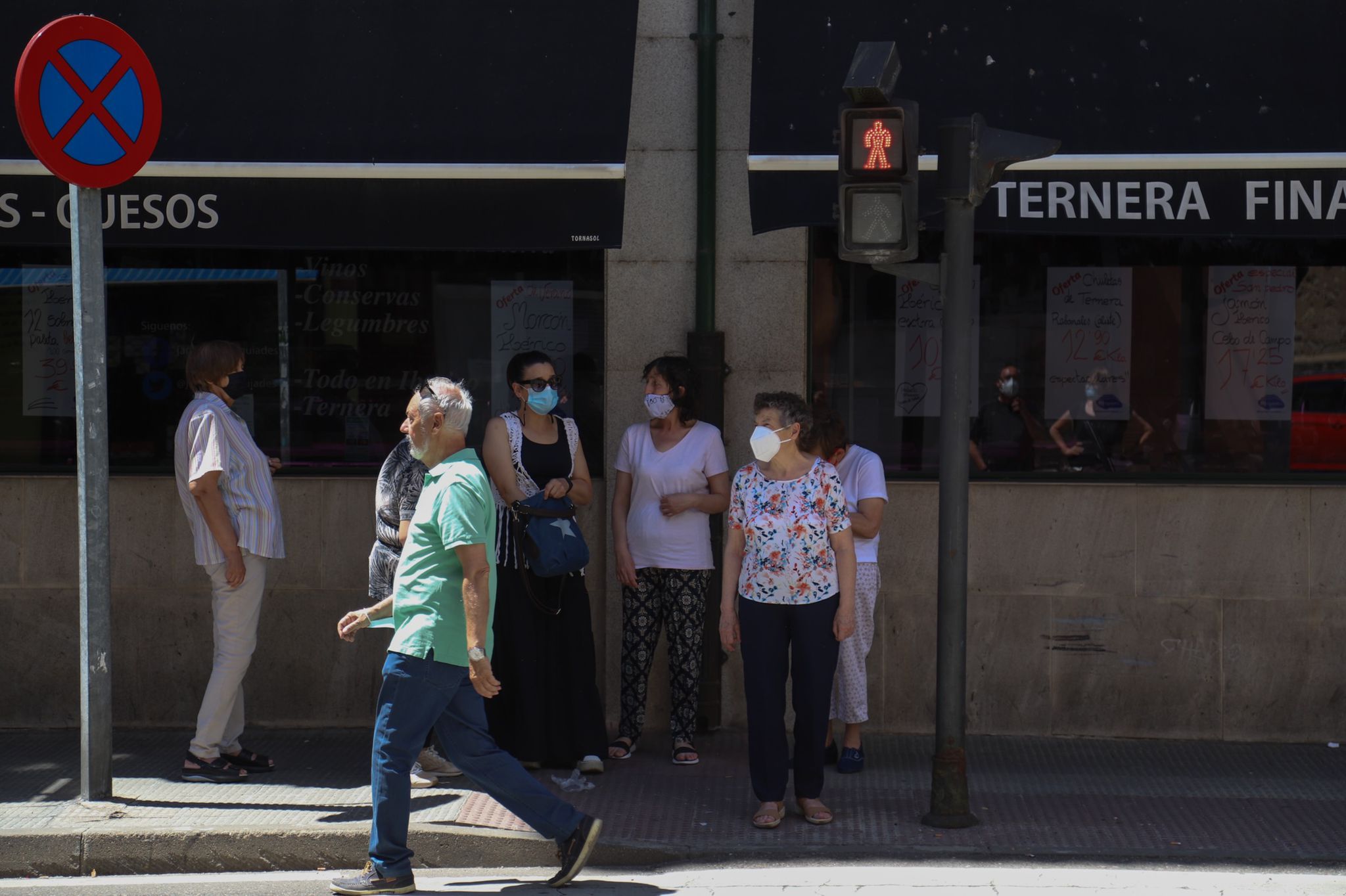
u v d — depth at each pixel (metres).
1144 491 10.48
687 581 9.67
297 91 10.02
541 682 9.29
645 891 7.56
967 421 8.36
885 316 10.68
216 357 9.01
